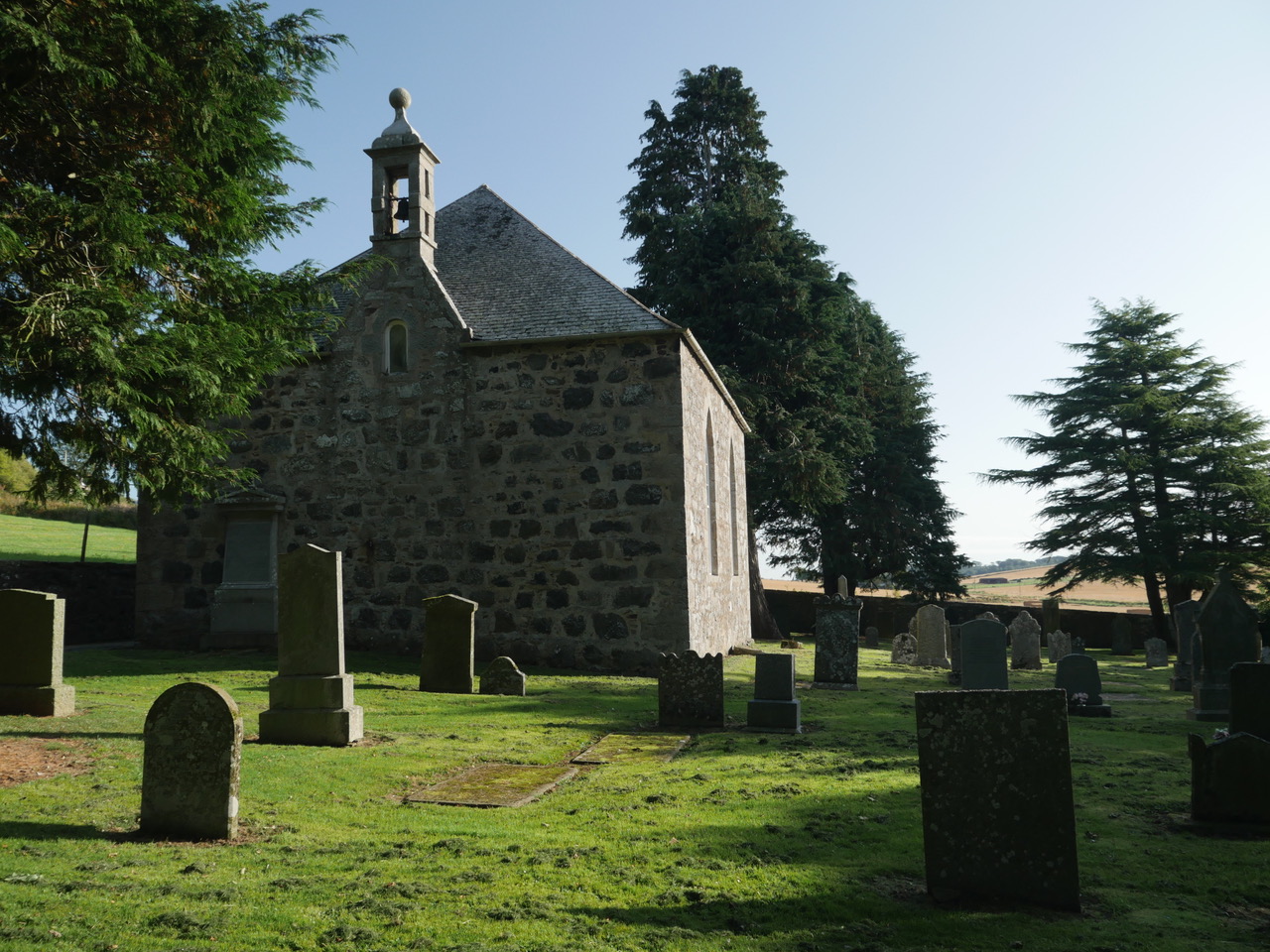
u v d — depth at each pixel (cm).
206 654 1720
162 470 1225
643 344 1719
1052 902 499
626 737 1059
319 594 985
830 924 472
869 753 956
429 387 1797
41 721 959
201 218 1288
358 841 616
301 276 1463
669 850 597
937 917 484
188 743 614
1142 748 1030
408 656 1739
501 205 2181
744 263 3014
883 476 4088
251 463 1853
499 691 1360
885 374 4144
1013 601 5081
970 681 1439
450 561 1750
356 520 1800
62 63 972
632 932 456
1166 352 3588
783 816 685
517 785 798
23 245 948
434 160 1922
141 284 1209
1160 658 2508
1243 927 475
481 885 525
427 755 916
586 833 642
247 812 679
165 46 1156
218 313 1264
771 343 2983
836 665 1606
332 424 1831
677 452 1684
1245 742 665
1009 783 509
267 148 1389
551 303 1848
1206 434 3528
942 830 518
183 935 436
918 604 3781
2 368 1026
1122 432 3581
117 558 2948
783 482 2945
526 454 1742
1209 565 3231
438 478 1775
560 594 1698
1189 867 577
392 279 1836
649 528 1680
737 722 1178
